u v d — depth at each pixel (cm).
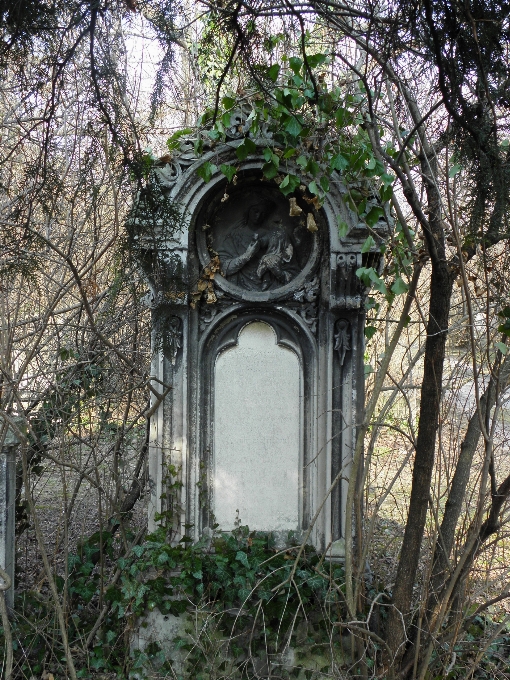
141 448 414
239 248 366
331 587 325
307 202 347
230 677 331
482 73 226
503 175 239
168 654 339
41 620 336
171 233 310
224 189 356
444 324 281
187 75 441
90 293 433
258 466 368
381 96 343
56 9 215
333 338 357
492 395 302
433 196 291
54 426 399
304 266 366
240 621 336
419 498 288
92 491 546
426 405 285
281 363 369
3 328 379
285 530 367
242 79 333
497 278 308
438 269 279
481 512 274
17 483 395
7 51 217
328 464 357
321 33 402
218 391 369
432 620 291
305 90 315
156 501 359
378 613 328
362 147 311
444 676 302
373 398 279
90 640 337
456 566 283
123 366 422
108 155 248
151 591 336
